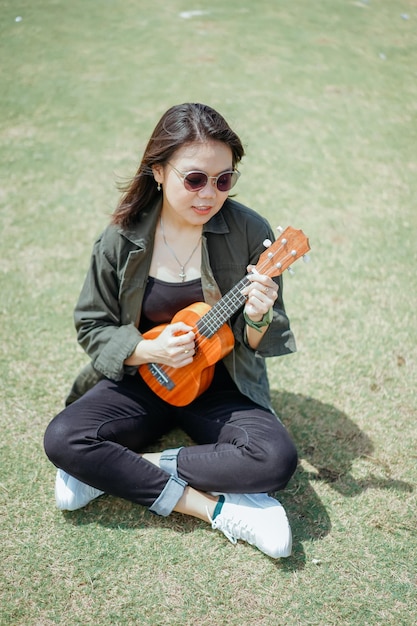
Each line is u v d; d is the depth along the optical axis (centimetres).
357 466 270
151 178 235
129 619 209
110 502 252
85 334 254
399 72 663
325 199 460
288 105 589
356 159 511
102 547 233
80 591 218
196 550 232
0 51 686
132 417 246
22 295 367
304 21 798
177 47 709
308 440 283
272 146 523
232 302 227
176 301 247
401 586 221
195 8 838
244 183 474
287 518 245
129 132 540
